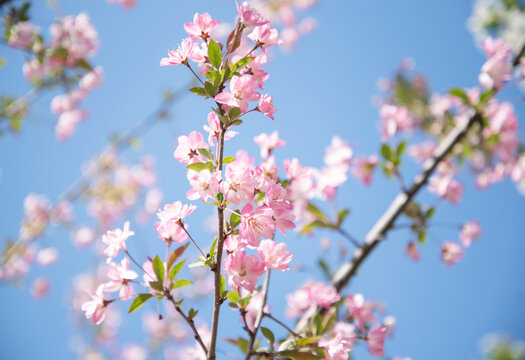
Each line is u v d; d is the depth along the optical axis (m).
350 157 1.69
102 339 3.45
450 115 2.32
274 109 1.11
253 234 1.07
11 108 2.40
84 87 2.76
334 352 1.18
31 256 2.98
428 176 1.63
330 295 1.33
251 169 1.11
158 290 1.11
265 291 1.23
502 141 2.04
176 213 1.11
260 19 1.12
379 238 1.51
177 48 1.12
